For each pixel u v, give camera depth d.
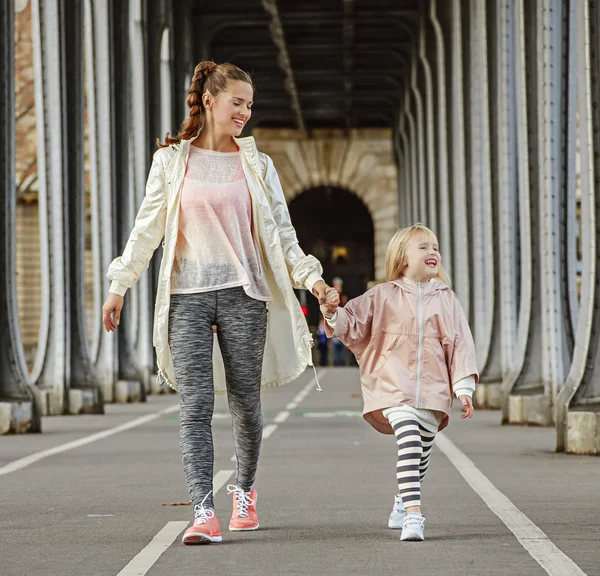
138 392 40.97
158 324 10.65
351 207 118.81
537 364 27.27
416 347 10.75
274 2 55.28
